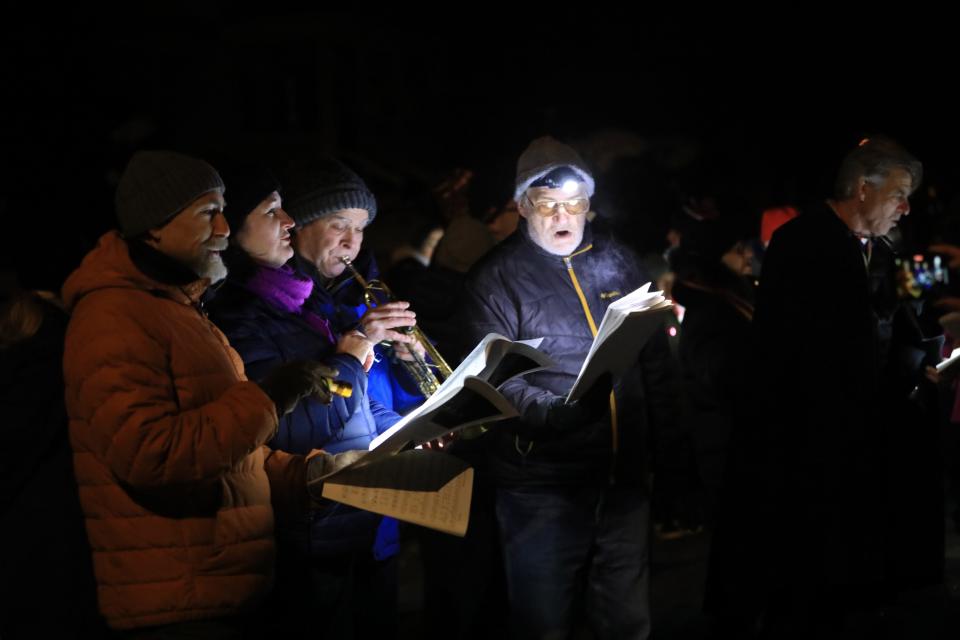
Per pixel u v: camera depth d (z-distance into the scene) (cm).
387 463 284
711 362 538
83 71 1612
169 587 256
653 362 394
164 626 258
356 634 355
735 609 414
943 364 414
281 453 299
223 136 1819
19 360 304
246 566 266
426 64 2009
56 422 304
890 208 394
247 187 315
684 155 1350
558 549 376
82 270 263
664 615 508
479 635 405
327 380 272
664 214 874
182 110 1772
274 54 1836
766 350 400
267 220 319
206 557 259
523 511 377
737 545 409
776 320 399
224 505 263
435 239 613
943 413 516
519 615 381
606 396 343
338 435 322
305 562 324
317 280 351
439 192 620
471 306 383
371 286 348
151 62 1741
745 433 406
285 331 320
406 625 496
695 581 555
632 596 384
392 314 324
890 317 411
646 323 326
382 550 355
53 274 326
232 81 1830
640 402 388
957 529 619
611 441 377
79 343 253
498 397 278
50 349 307
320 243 346
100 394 247
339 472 276
